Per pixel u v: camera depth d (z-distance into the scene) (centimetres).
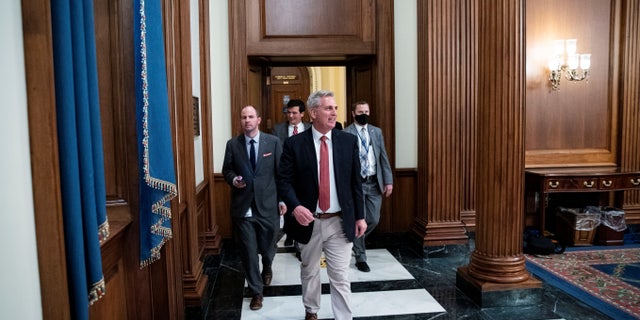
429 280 400
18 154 121
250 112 329
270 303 351
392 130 530
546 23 547
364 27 538
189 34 334
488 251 345
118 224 220
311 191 271
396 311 332
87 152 145
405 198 539
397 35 529
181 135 317
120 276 225
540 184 507
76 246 137
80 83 142
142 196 225
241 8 524
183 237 317
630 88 549
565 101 554
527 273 346
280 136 514
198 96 431
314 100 268
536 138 555
